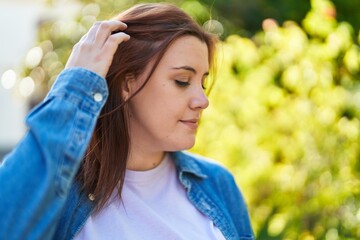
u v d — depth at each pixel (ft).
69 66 5.25
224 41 12.42
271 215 9.87
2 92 21.95
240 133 10.19
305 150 9.63
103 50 5.28
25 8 21.17
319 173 9.41
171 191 5.97
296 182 9.69
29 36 20.89
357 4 12.04
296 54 9.88
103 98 5.19
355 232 9.06
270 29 10.37
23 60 13.93
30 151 4.92
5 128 22.43
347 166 9.38
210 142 10.19
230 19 13.14
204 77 5.79
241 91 10.25
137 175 5.82
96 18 13.32
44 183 4.80
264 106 10.21
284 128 9.98
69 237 5.48
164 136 5.65
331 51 9.71
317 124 9.57
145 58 5.55
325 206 9.31
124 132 5.67
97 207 5.53
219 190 6.44
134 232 5.57
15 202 4.79
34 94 14.69
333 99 9.57
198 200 6.05
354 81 9.91
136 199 5.68
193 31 5.65
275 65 10.43
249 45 10.47
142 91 5.63
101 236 5.50
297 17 12.83
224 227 6.02
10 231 4.74
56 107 5.02
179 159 6.17
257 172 10.05
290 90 10.21
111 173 5.58
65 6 14.30
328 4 9.98
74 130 4.99
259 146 10.12
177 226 5.76
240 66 10.63
